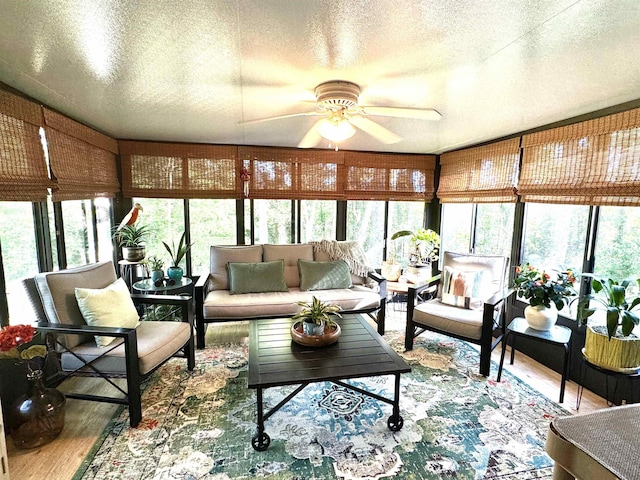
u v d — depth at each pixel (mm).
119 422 2049
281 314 3104
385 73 1719
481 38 1354
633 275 2283
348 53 1495
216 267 3547
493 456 1802
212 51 1483
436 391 2422
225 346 3150
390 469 1705
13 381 1978
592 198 2361
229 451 1816
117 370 2033
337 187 4129
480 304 3047
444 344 3256
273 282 3445
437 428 2020
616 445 1065
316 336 2160
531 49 1454
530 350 2996
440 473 1683
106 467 1695
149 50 1475
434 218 4535
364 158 4172
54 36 1354
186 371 2672
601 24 1237
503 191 3197
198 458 1766
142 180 3578
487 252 3711
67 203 2797
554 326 2555
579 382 2545
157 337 2293
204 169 3723
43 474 1648
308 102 2137
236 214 4004
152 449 1824
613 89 1944
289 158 3932
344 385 2143
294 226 4164
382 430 1996
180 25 1264
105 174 3221
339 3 1111
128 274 3666
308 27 1275
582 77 1771
